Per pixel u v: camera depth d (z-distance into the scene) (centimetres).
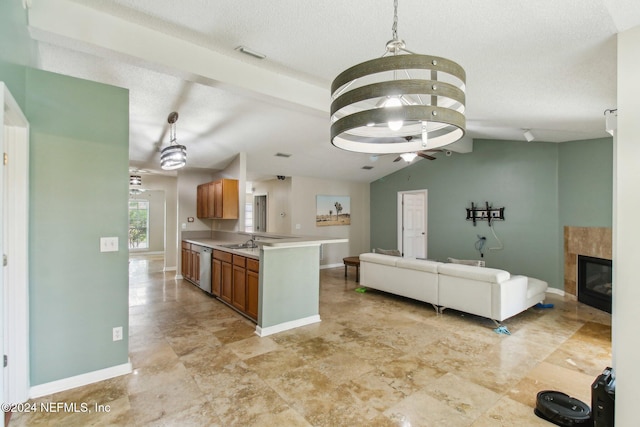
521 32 199
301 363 280
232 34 238
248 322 387
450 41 215
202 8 208
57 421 201
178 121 434
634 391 172
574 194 501
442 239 699
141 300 488
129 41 229
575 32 191
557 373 265
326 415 208
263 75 296
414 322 389
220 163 625
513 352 305
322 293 534
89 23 217
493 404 221
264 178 814
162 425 198
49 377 233
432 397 229
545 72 248
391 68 140
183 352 302
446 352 304
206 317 406
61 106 237
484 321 392
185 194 677
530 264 562
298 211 759
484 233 627
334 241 396
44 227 231
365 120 147
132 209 1059
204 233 692
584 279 481
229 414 209
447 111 146
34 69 226
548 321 395
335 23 214
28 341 223
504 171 597
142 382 248
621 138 181
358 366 275
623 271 178
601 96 287
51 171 234
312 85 333
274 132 499
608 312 429
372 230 875
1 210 157
